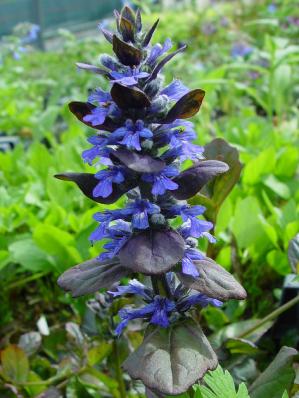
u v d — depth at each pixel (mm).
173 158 167
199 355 161
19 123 562
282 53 529
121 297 233
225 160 232
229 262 299
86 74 686
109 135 162
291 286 260
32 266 294
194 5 1207
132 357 161
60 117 633
